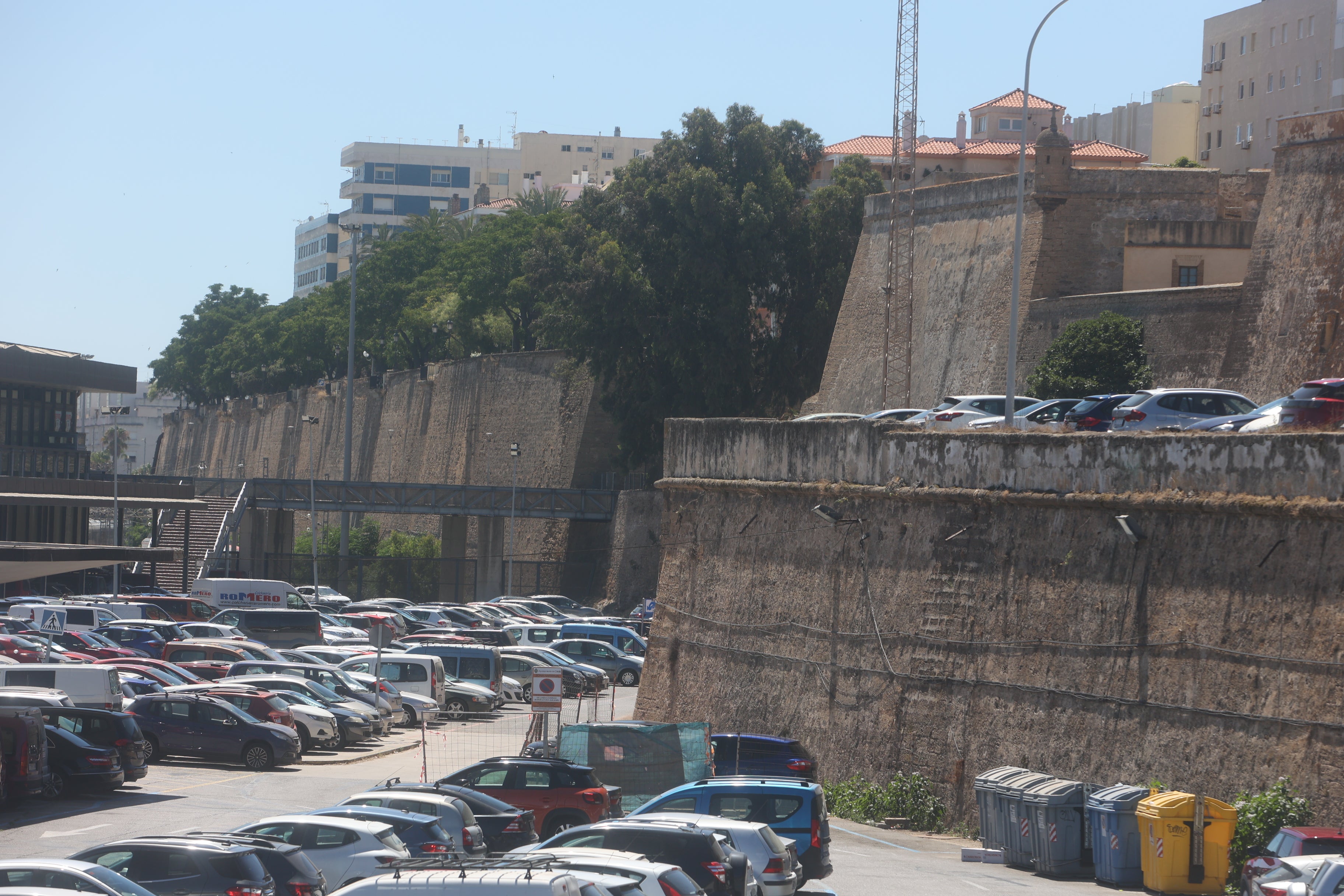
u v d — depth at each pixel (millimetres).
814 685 65375
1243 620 44250
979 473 56625
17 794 54031
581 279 148125
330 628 118562
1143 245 110938
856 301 136875
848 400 134375
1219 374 95562
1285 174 93250
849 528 64688
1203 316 97688
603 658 110438
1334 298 87500
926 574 58969
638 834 34156
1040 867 44719
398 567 171000
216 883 31484
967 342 119938
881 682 60469
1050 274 112125
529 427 181750
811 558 67625
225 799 57219
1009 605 54094
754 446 73875
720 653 74188
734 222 147375
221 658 92375
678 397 150875
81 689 67312
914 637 58938
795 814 40281
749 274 145875
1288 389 89375
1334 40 183625
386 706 84750
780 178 150125
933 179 196750
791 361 153750
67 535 164000
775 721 67875
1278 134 94062
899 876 43344
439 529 198375
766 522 72250
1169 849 40812
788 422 70875
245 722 68688
